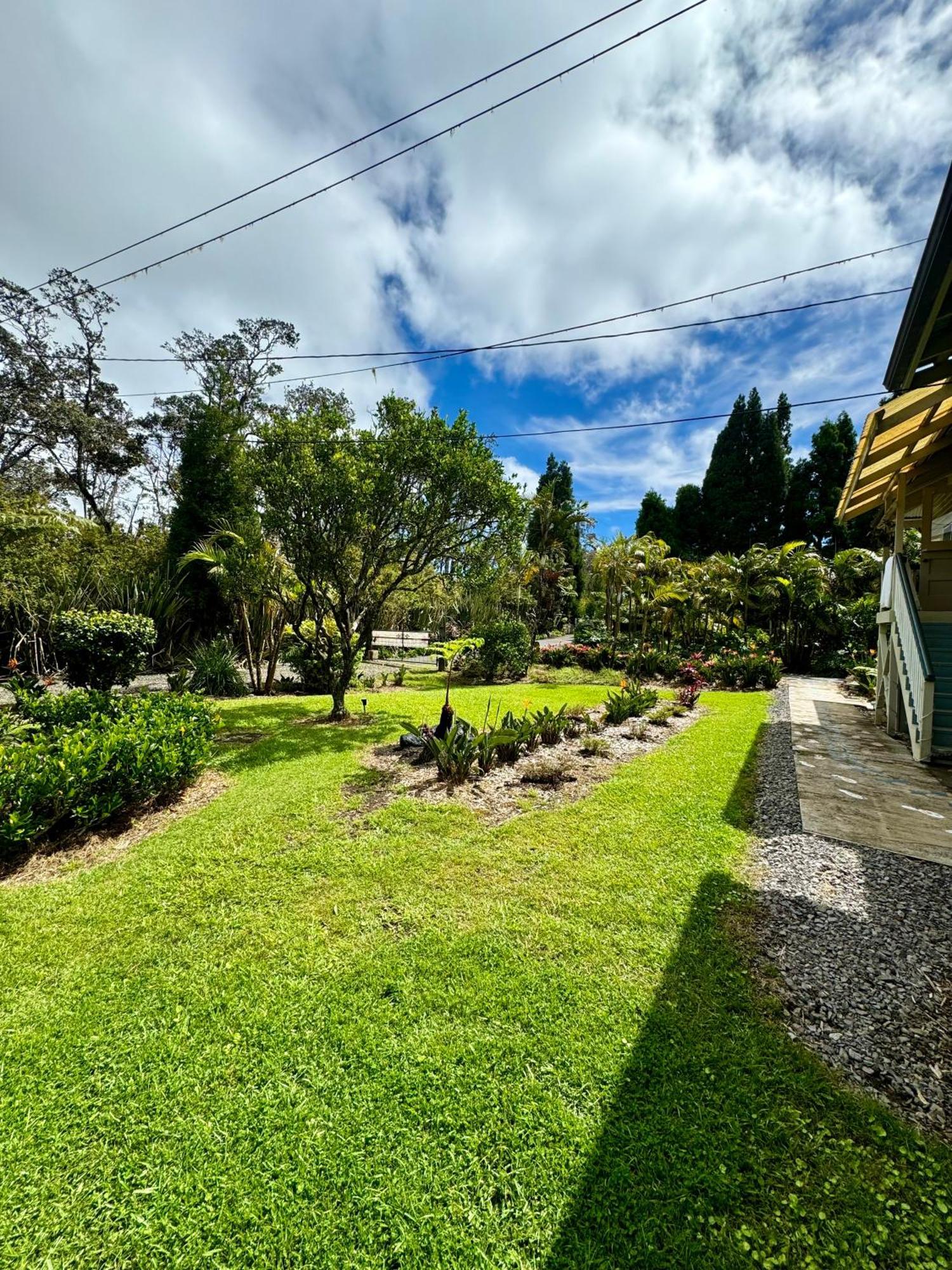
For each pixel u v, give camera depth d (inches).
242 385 708.0
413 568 301.9
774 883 120.3
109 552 477.1
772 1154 59.3
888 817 159.8
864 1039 76.3
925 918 107.0
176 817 159.9
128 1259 50.4
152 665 460.4
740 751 236.5
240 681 404.5
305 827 150.3
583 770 207.5
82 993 85.8
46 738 157.8
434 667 623.5
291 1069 70.7
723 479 962.7
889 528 379.2
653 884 119.4
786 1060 71.9
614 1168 57.7
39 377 591.2
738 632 640.4
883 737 269.9
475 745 197.6
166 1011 81.5
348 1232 52.3
